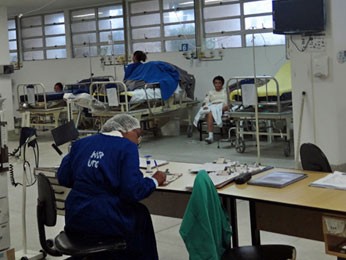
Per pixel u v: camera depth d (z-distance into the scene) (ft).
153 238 9.36
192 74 31.99
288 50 18.06
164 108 28.04
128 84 27.04
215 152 24.18
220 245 8.11
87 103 26.43
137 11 34.47
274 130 24.75
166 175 10.09
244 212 14.67
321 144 17.74
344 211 7.38
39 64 40.27
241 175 9.48
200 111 27.45
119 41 35.76
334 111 17.31
